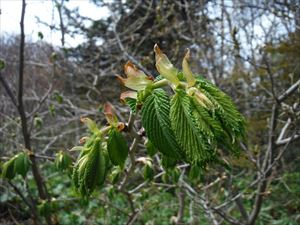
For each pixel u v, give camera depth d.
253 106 5.93
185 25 6.12
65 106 5.80
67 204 5.73
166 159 1.43
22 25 2.82
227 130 0.82
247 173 4.97
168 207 5.50
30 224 4.72
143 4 6.78
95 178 1.07
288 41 4.99
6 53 6.17
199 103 0.80
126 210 5.25
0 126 4.93
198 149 0.77
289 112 3.21
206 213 3.54
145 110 0.87
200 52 5.27
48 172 6.47
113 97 7.62
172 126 0.80
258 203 3.50
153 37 6.05
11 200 5.08
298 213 5.46
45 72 6.87
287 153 5.07
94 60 7.11
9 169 2.26
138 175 3.77
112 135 1.09
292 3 4.00
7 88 2.94
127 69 0.91
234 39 3.48
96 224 5.07
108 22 7.71
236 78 5.29
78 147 1.16
